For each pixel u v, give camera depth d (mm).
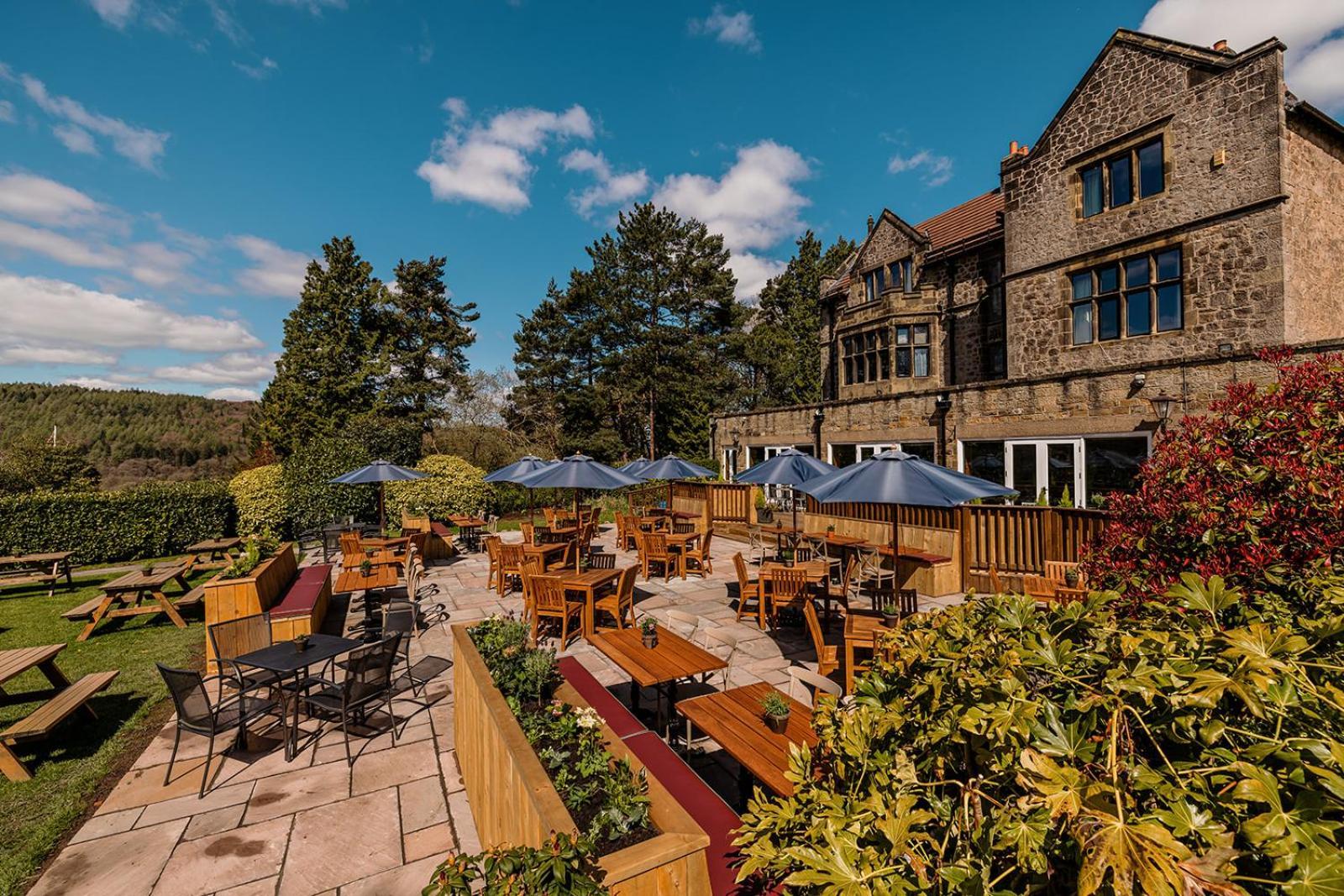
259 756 5242
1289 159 11047
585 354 39500
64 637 8906
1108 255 13398
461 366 39281
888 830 1557
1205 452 3691
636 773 3188
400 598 10281
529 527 13164
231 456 57812
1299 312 11031
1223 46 11766
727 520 18328
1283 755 1298
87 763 5133
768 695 4137
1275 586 2949
